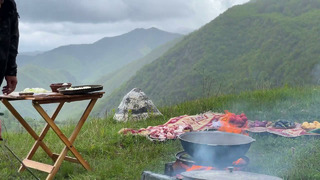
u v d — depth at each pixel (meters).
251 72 134.00
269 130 6.64
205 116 8.12
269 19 172.75
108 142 6.40
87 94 4.85
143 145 6.20
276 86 12.69
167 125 7.50
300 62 125.12
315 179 4.30
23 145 6.45
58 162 4.82
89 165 5.21
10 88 4.00
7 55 3.75
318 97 9.43
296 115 8.23
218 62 156.00
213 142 4.00
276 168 4.82
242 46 161.62
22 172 5.09
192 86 145.75
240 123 7.03
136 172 4.97
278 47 144.62
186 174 2.86
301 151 5.47
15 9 3.82
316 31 143.75
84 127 8.20
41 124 8.34
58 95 4.66
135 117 8.72
